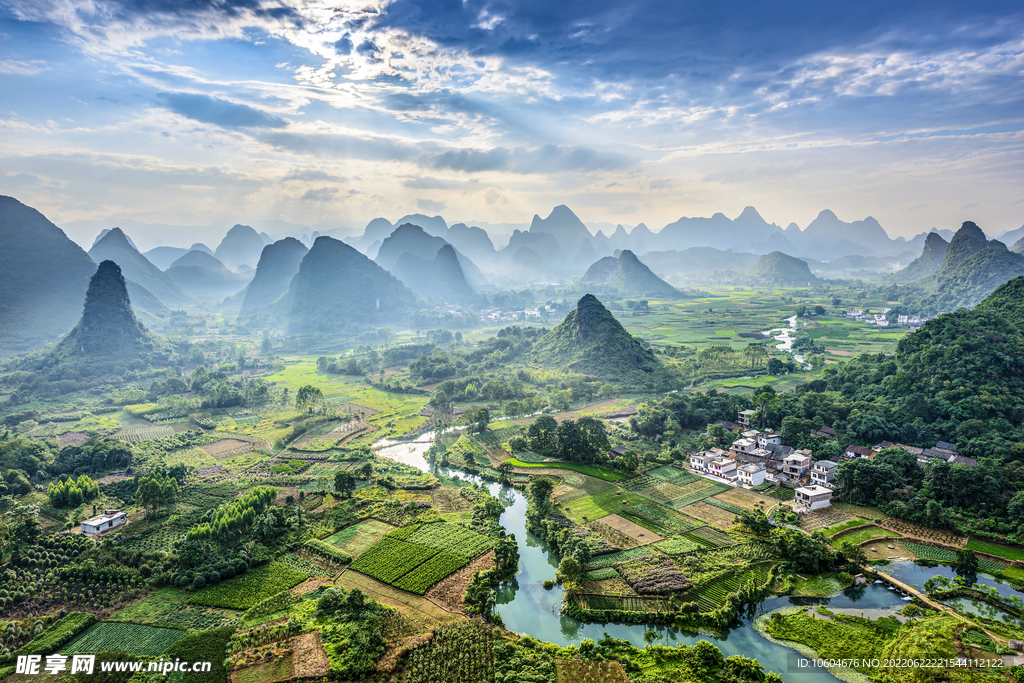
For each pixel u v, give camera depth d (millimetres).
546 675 70188
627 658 73062
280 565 97188
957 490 107312
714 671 69750
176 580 90500
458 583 91188
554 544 102375
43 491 129000
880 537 101312
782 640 76438
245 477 139125
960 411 137625
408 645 76125
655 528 107375
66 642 77312
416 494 127500
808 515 110188
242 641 76625
